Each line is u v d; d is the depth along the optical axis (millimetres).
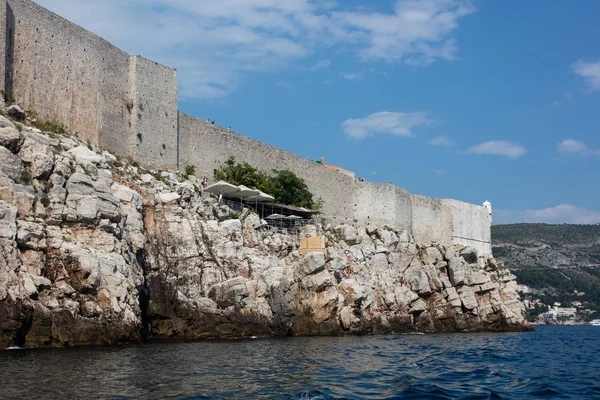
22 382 25672
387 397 27141
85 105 51375
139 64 56500
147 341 42906
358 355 40719
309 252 58562
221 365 32750
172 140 58844
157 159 57250
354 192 83062
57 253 37594
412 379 31609
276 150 72562
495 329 79750
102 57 53344
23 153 39938
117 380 27078
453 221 93000
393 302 68812
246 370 31672
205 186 61594
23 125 42812
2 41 44312
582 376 35344
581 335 78688
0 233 34969
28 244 36438
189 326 46969
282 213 69938
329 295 55875
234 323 48969
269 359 36125
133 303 39781
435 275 76688
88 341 36719
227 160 65688
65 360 30984
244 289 50125
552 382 32906
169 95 58969
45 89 48156
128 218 44406
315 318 55531
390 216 83375
